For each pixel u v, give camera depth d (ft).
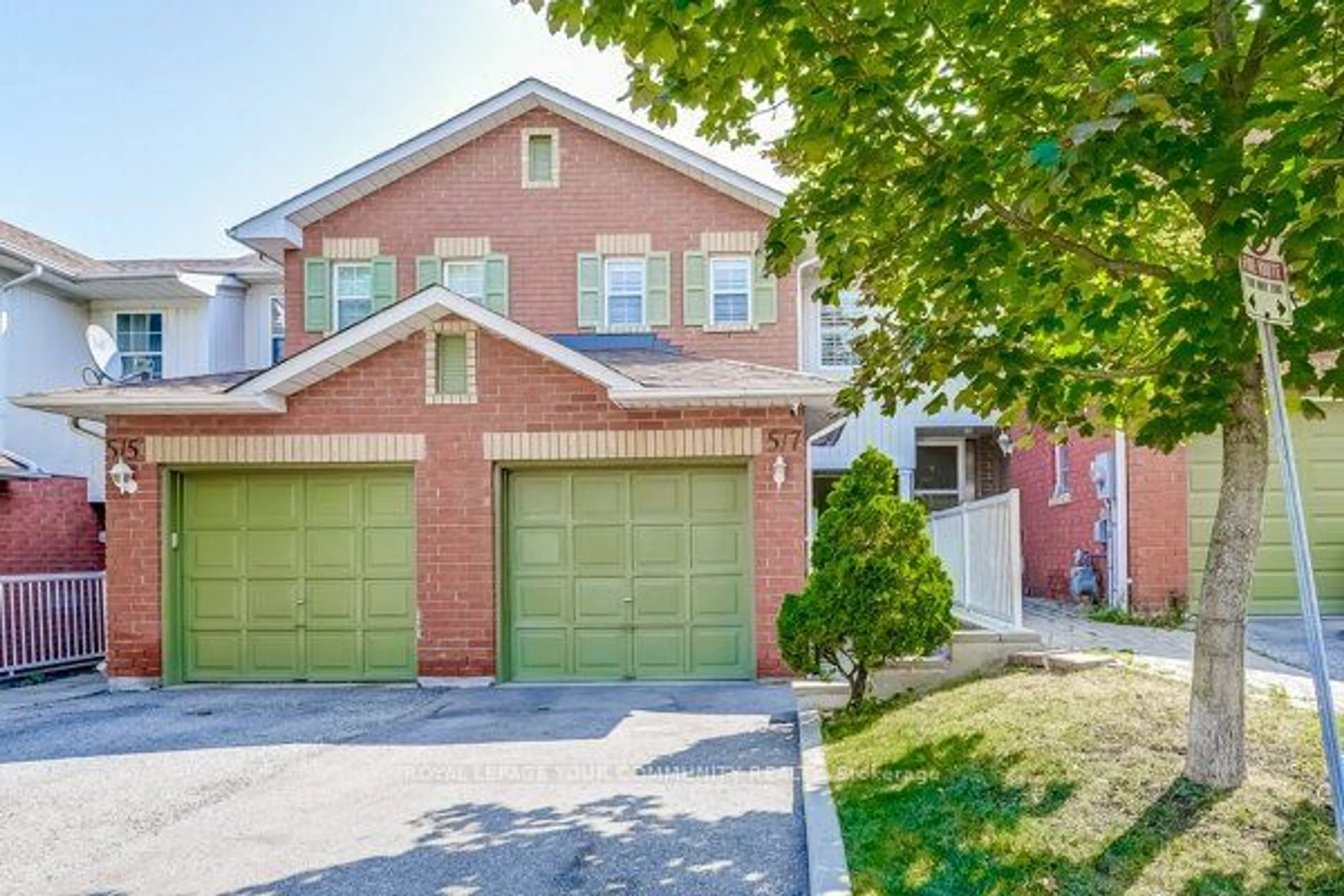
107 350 43.01
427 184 45.88
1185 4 12.33
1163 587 38.73
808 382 33.53
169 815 18.88
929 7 13.03
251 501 35.04
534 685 33.71
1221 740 15.21
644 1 13.29
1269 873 12.53
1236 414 15.79
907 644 23.94
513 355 34.06
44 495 49.80
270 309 56.90
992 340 16.69
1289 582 38.22
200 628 34.88
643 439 33.63
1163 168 12.47
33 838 17.60
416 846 16.61
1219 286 13.84
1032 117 13.66
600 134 45.73
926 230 14.87
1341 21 11.43
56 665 39.78
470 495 33.94
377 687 33.65
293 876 15.35
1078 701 20.38
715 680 33.81
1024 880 12.99
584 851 16.06
